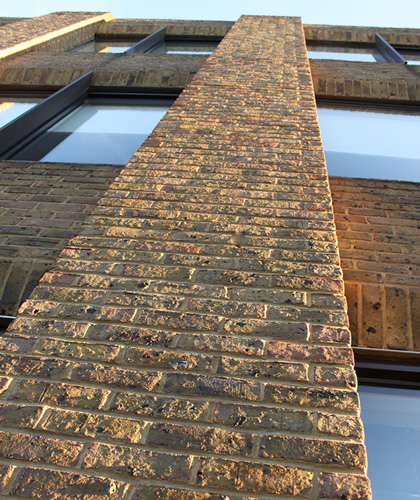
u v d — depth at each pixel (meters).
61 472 1.00
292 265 1.54
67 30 6.54
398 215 2.49
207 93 2.98
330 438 1.05
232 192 1.93
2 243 2.21
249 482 0.98
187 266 1.55
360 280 2.04
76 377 1.20
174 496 0.96
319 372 1.20
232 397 1.15
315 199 1.88
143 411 1.12
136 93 4.63
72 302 1.42
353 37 7.08
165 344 1.29
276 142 2.33
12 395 1.16
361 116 4.13
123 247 1.64
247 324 1.34
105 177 2.89
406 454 1.61
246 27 5.31
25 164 3.07
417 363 1.86
